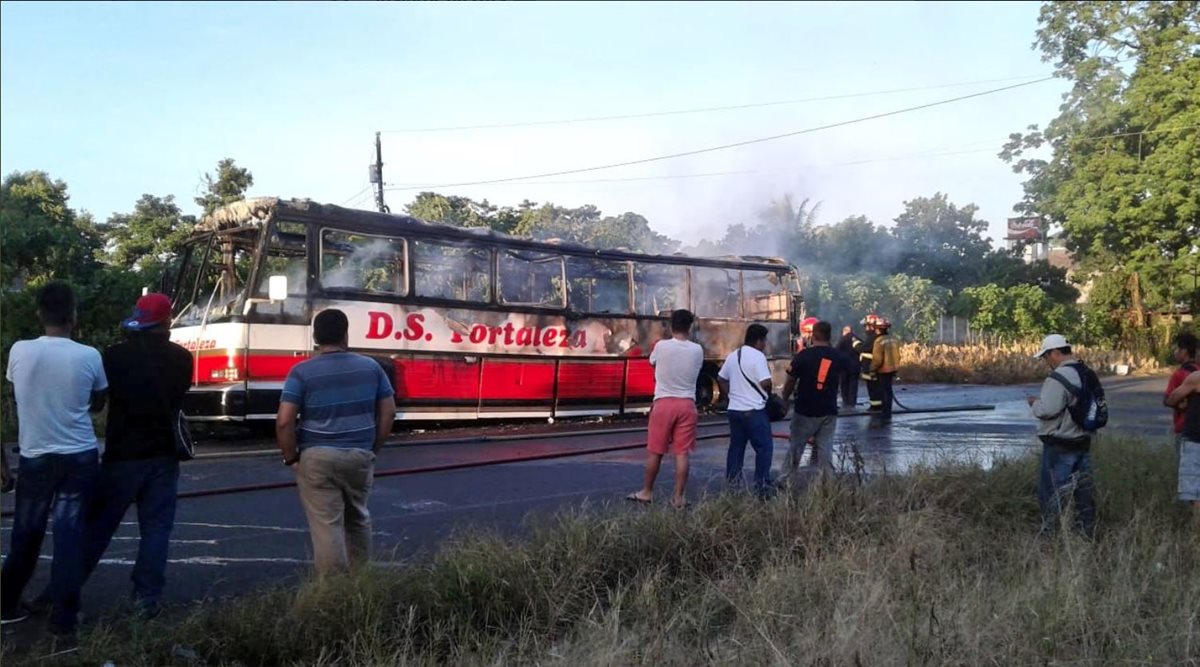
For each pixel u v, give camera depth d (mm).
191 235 14602
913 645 4938
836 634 5059
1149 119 35438
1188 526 8000
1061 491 7895
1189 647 5230
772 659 4984
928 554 6531
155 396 5910
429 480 11266
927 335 37062
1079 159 36875
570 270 17359
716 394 19938
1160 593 5984
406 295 14938
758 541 6965
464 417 15680
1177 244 36594
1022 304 38094
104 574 7051
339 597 5438
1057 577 5996
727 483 8367
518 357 16359
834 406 9719
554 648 5145
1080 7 36250
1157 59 35031
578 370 17281
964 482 8711
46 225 18000
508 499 10148
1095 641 5305
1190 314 39438
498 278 16203
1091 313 39219
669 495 10062
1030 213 38969
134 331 5988
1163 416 19703
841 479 8164
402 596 5578
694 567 6609
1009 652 5078
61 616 5566
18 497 5664
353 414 6094
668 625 5395
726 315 20266
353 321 14305
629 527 6801
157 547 5879
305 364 6078
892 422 18500
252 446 13336
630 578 6293
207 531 8461
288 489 10477
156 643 5062
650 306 18797
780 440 15555
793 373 9750
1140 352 37438
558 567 6145
